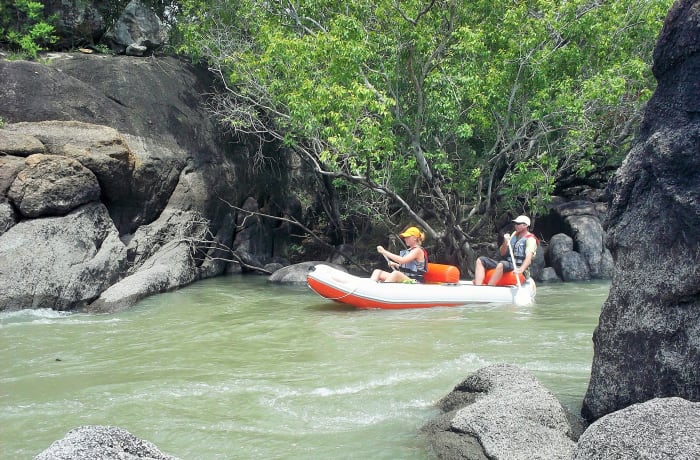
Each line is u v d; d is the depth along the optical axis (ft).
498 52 38.73
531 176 38.73
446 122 39.58
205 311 29.81
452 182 42.60
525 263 32.58
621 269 12.16
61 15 48.08
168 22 55.31
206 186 43.91
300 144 45.32
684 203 10.82
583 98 36.73
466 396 14.56
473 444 11.88
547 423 12.07
